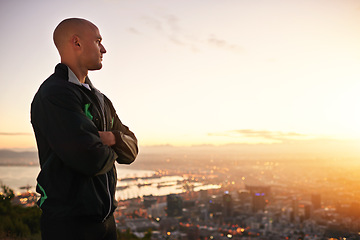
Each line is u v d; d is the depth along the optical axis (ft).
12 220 18.78
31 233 19.33
